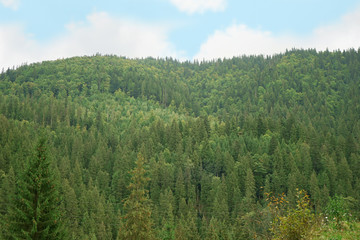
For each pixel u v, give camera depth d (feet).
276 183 307.58
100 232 232.32
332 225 46.80
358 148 389.39
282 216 44.55
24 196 79.97
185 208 291.99
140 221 121.39
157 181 340.18
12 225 77.41
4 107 579.89
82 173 371.15
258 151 383.24
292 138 442.50
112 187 338.54
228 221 263.70
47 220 79.25
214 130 522.47
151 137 465.88
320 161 359.05
